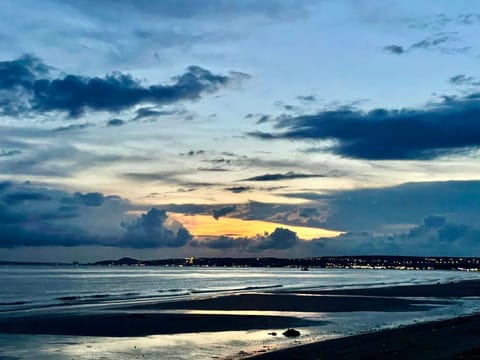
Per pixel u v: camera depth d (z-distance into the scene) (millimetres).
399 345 27156
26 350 28266
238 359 25031
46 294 79312
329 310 50406
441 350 25438
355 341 28766
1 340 31484
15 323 39188
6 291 86625
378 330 35875
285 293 77062
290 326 38438
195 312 47969
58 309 51312
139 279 147000
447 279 160125
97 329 36281
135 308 52125
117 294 79312
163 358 26047
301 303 58156
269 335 33719
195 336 33344
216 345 29859
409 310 51281
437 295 73875
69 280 135625
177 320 41594
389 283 123688
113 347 29281
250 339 32094
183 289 93750
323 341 29000
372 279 160875
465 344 27266
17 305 57094
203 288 97375
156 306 54375
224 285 110375
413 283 123500
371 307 54031
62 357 26359
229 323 39906
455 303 60281
